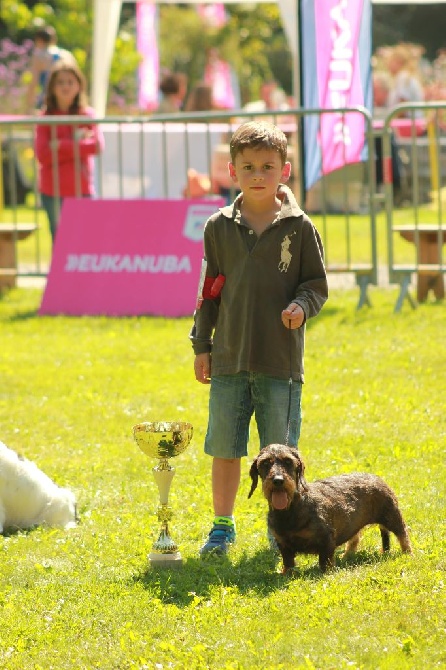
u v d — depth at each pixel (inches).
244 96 2111.2
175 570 308.5
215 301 336.8
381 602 268.8
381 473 390.6
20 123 732.7
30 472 357.7
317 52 732.7
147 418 480.4
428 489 371.2
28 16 1646.2
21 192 1419.8
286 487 283.4
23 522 356.8
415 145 674.2
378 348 581.9
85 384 539.2
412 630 252.7
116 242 719.7
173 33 2025.1
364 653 242.5
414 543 318.7
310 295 321.1
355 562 310.3
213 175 1065.5
